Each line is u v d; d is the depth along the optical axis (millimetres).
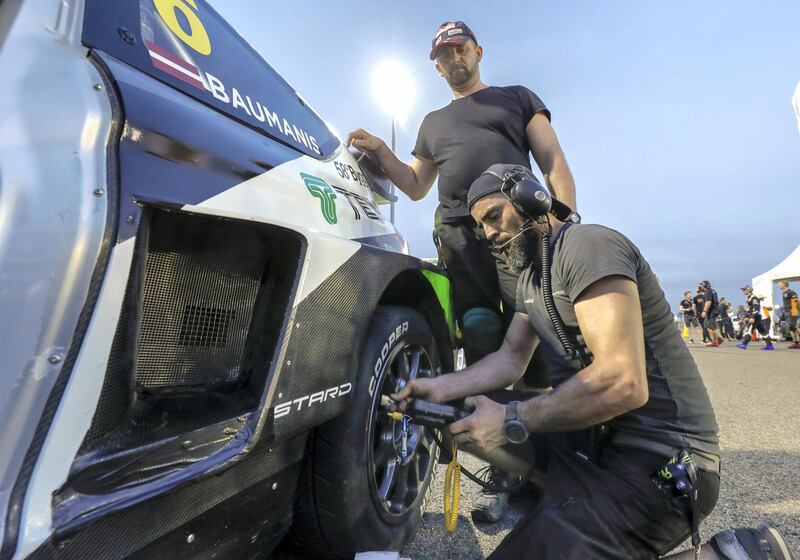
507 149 2180
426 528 1654
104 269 624
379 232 1609
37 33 680
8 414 533
